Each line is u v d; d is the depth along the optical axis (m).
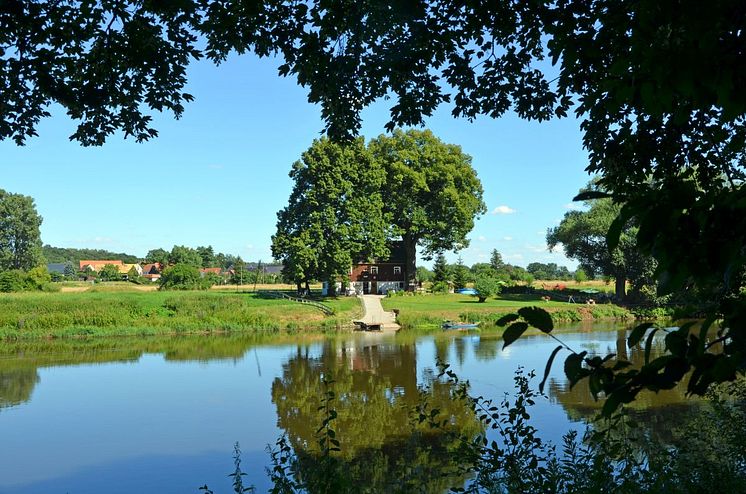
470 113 8.14
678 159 5.39
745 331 1.30
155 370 24.47
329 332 40.91
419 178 58.28
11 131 7.19
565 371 1.53
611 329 38.62
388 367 24.16
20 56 6.75
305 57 7.16
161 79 7.34
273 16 7.12
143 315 42.53
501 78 7.83
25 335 36.97
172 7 6.50
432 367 23.52
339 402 17.91
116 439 14.52
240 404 18.09
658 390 1.39
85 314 40.25
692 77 1.29
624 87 1.60
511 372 21.12
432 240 62.09
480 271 81.50
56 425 15.86
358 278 70.12
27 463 12.81
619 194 1.58
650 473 5.06
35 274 68.81
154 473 12.04
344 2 6.72
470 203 62.44
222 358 27.89
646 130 5.54
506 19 6.50
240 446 13.66
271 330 41.97
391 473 10.03
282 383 21.44
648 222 1.36
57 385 21.33
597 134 6.94
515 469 4.71
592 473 4.77
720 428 7.62
